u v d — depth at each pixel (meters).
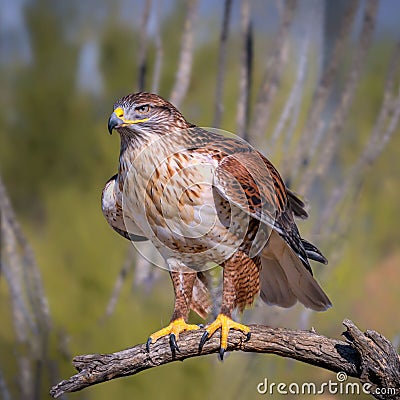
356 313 17.48
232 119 17.36
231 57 18.47
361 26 12.06
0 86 22.25
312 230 12.30
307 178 11.67
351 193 12.70
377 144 12.88
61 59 22.34
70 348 14.23
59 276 16.95
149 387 13.85
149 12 12.12
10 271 11.48
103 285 16.44
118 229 10.09
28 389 11.55
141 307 14.12
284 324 11.95
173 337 8.98
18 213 20.53
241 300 9.52
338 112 11.92
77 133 21.02
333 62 11.86
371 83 21.42
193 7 12.10
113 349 14.19
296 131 13.07
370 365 8.13
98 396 14.02
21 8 22.97
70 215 18.50
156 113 9.34
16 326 11.55
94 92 21.89
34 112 21.77
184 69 12.09
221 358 8.91
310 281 10.02
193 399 13.55
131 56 21.80
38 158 21.00
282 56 11.85
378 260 19.31
